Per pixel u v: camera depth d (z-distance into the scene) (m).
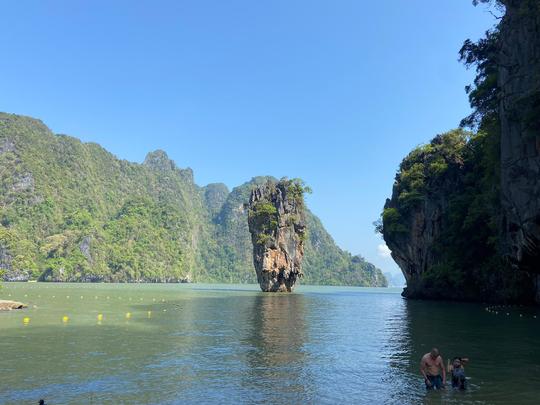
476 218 59.81
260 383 16.25
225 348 23.22
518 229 37.59
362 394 14.98
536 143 34.59
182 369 18.27
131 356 20.78
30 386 15.53
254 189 114.88
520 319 38.28
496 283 60.09
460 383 15.65
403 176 86.12
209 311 45.72
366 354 21.91
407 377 17.30
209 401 14.05
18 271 192.62
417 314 43.97
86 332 28.47
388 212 86.62
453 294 68.56
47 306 48.94
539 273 39.56
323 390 15.42
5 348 22.56
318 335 28.42
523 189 36.00
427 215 78.75
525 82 35.38
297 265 110.19
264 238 106.75
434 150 83.25
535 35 34.81
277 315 42.28
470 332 29.75
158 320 36.19
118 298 67.38
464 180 73.00
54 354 21.06
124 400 14.07
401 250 84.81
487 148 49.69
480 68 53.56
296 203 111.62
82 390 15.11
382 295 99.88
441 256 72.25
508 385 15.98
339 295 96.50
